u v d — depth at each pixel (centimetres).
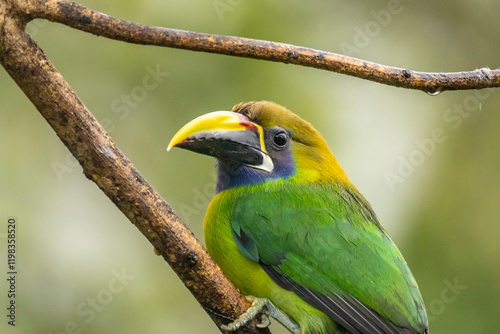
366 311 855
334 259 869
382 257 884
